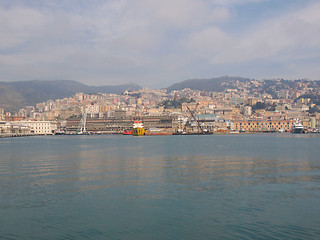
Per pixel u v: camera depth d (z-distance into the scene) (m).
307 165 79.94
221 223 34.28
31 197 45.34
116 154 114.69
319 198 44.31
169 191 48.81
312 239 30.14
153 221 34.94
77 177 61.47
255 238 30.38
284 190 49.38
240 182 56.00
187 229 32.69
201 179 59.16
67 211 38.62
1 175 64.38
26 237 31.05
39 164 83.44
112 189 50.38
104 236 31.17
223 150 133.25
